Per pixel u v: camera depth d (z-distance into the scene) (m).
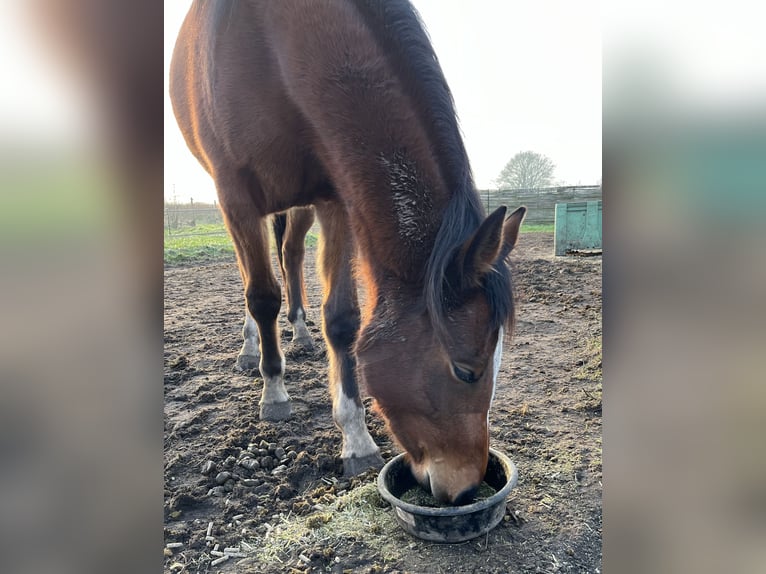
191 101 3.19
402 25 2.09
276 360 3.05
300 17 2.26
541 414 3.06
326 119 2.16
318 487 2.38
